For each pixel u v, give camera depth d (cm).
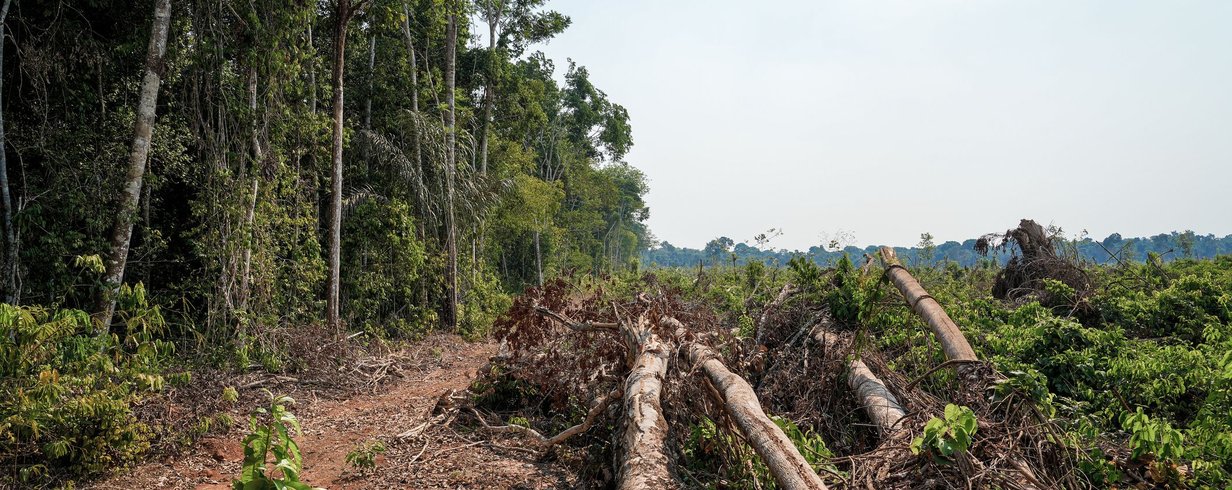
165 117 1016
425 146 1727
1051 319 750
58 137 946
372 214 1527
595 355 759
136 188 886
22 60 905
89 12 1023
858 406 600
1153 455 450
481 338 1695
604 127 4191
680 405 575
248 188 1070
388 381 1066
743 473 482
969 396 508
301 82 1261
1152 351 714
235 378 919
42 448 575
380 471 594
